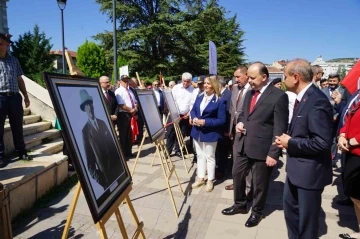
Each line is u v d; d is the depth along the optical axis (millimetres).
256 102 3043
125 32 24500
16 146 4094
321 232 3059
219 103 4066
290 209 2512
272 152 2848
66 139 1416
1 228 1997
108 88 6074
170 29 23609
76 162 1431
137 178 4777
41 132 5855
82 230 3023
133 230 3059
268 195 4094
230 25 33750
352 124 2549
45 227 3062
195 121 4023
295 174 2293
